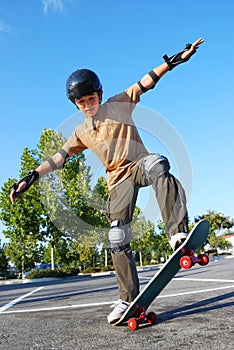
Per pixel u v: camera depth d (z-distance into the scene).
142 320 2.24
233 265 9.55
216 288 4.03
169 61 2.64
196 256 2.16
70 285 8.72
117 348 1.72
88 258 35.78
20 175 20.53
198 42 2.55
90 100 2.64
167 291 4.25
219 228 44.72
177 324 2.18
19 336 2.22
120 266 2.48
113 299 4.03
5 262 42.53
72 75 2.62
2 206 23.58
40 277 22.06
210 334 1.84
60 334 2.19
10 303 4.79
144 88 2.70
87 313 3.02
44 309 3.62
